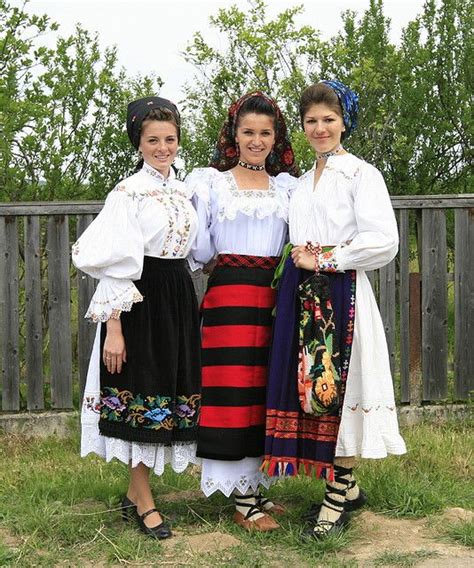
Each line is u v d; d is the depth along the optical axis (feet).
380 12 27.86
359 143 26.25
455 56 27.89
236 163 13.79
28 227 19.60
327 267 12.57
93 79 24.25
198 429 13.35
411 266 27.68
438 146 27.32
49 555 12.46
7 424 19.76
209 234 13.38
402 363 20.39
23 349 21.85
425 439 18.21
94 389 13.39
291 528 13.17
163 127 13.00
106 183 24.95
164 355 12.96
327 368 12.42
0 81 22.17
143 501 13.26
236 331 13.19
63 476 16.25
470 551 12.50
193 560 12.26
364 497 13.99
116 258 12.55
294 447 12.85
